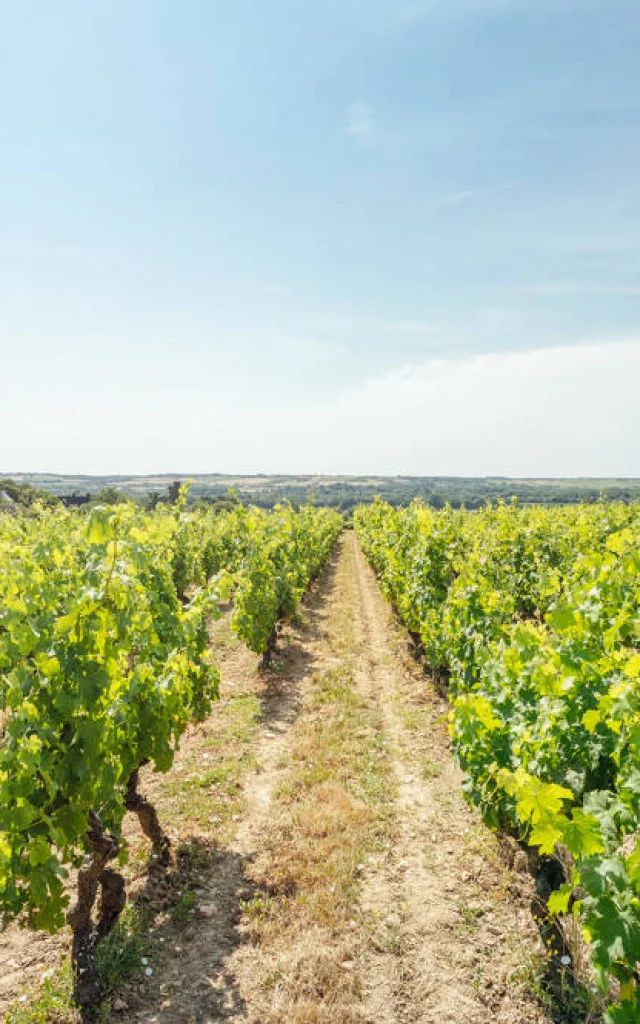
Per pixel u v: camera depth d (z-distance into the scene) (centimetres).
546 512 2353
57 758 406
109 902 464
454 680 813
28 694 407
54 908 376
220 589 690
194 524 2041
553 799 307
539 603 1320
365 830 610
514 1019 394
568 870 452
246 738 848
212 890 534
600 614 555
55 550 569
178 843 598
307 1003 412
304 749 797
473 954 449
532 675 479
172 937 480
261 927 484
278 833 612
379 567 2086
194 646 681
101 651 432
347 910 501
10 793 367
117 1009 411
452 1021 396
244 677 1139
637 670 371
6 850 358
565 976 419
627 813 328
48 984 422
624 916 288
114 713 470
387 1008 410
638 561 620
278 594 1295
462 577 960
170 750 535
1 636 494
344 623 1593
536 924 472
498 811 484
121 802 439
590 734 405
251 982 434
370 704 970
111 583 445
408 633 1397
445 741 817
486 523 2027
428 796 677
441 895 514
